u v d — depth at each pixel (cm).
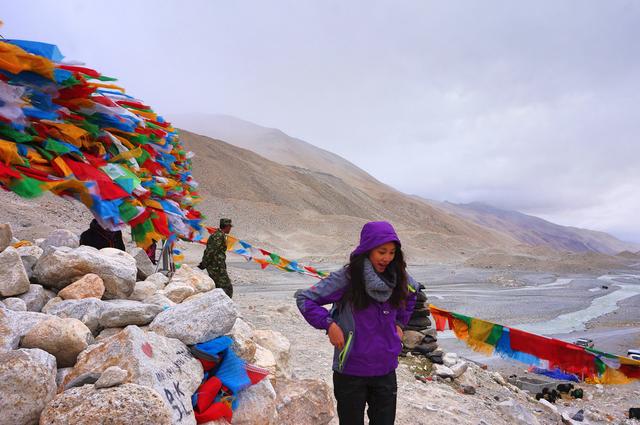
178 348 292
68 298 346
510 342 593
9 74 283
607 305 3409
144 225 359
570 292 4294
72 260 369
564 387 1122
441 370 720
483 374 854
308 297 294
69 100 325
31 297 338
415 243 9412
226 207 7806
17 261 339
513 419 606
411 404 547
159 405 216
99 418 205
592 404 1034
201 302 322
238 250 733
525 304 3044
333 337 286
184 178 612
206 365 306
